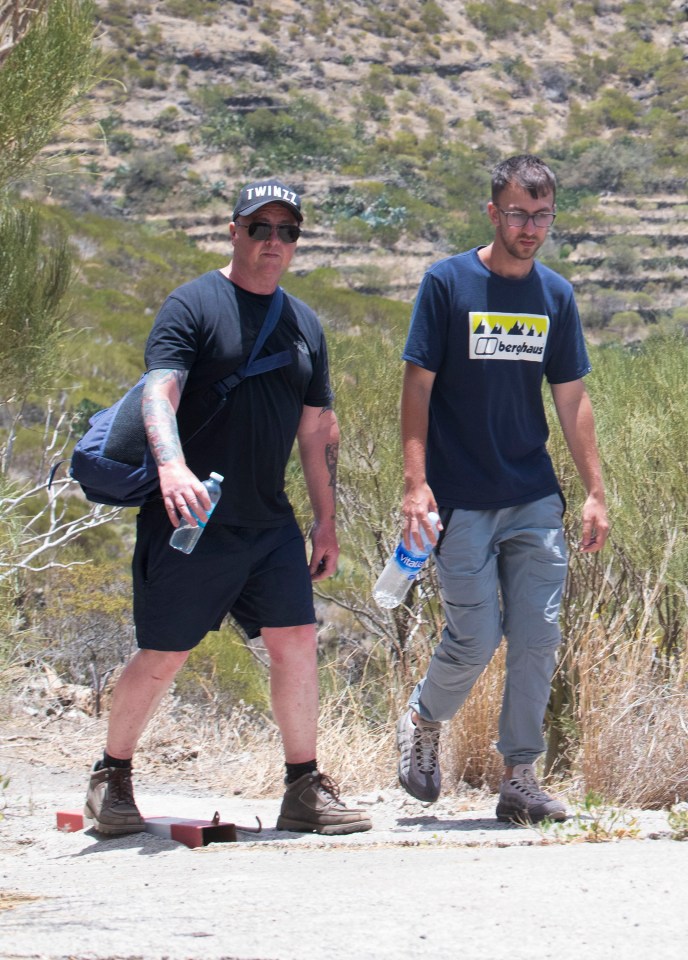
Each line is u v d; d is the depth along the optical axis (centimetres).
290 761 911
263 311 861
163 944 491
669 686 1141
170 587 856
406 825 959
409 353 919
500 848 780
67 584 2002
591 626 1170
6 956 488
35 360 1423
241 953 471
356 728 1312
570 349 952
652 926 491
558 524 942
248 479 858
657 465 1341
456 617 931
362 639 1773
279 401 861
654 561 1268
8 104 1282
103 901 615
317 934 497
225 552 855
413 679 1367
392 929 499
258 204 837
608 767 1062
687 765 1050
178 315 838
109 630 1936
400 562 922
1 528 1270
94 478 835
